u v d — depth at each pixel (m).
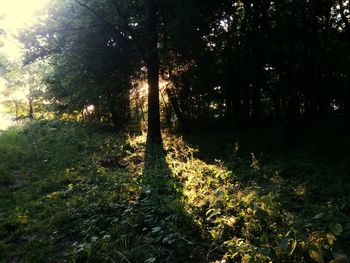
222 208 8.54
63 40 20.31
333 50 26.47
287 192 10.02
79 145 20.72
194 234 7.50
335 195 9.88
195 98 27.02
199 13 18.94
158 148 16.78
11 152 18.75
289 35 17.72
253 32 18.95
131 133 25.00
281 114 17.88
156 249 6.91
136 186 10.54
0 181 13.65
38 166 16.00
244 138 19.69
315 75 25.41
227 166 13.38
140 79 24.64
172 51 20.00
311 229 6.98
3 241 8.28
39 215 9.67
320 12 18.84
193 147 17.97
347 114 22.14
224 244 6.92
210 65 23.16
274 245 6.43
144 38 20.08
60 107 34.00
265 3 17.91
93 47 22.25
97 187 11.30
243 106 27.72
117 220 8.45
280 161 13.85
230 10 20.19
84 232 8.16
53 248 7.76
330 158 14.30
